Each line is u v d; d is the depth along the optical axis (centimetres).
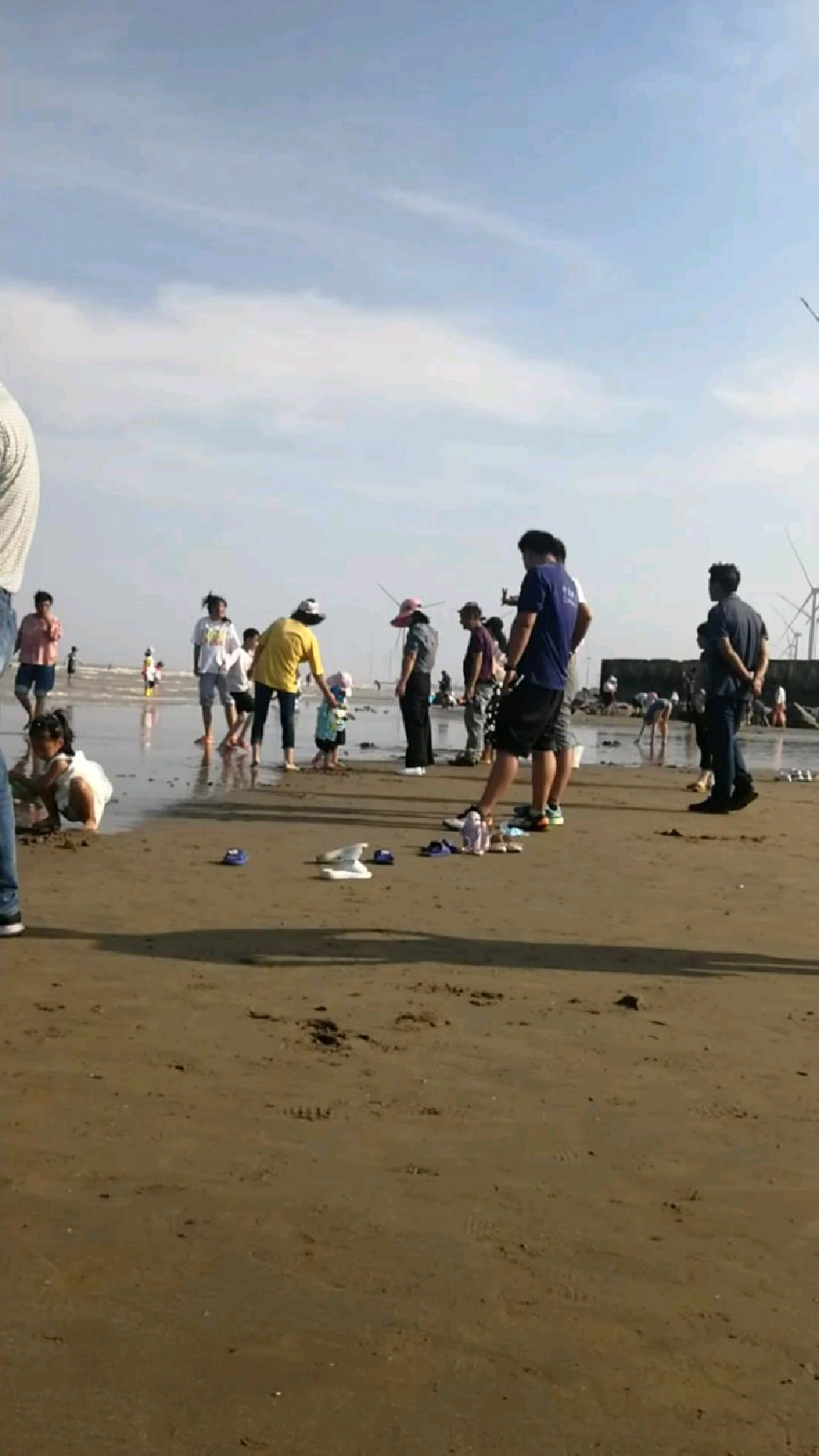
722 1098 335
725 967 486
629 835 898
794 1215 263
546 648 786
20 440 505
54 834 773
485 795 786
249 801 1026
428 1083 338
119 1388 191
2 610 503
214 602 1592
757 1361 206
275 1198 262
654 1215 261
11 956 458
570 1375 200
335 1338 208
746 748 2586
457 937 520
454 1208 260
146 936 499
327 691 1428
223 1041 367
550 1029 392
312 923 535
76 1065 340
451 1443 181
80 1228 244
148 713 2733
